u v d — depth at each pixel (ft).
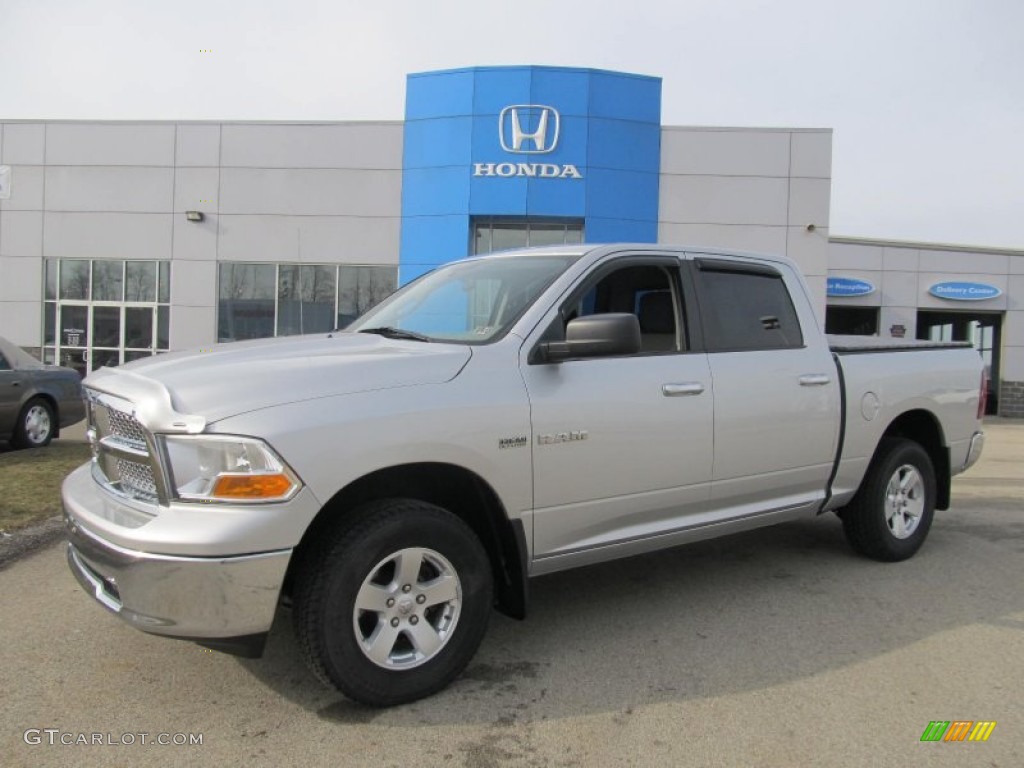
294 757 9.20
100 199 63.82
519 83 60.29
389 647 10.27
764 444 14.42
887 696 10.93
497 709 10.44
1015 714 10.43
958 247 75.20
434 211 61.52
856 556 17.99
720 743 9.62
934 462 18.81
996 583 16.11
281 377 9.95
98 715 10.16
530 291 12.64
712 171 61.98
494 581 11.76
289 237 63.00
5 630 12.94
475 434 10.76
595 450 12.06
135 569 9.11
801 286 16.10
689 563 17.40
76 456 29.50
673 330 13.85
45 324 64.75
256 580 9.15
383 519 10.07
